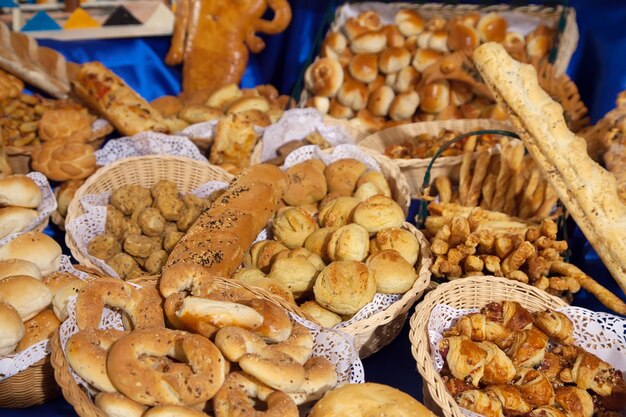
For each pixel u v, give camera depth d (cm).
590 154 120
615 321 82
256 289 79
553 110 93
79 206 106
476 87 139
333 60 147
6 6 143
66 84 141
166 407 61
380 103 144
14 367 73
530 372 76
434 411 74
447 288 86
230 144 122
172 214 104
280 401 62
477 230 96
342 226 93
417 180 122
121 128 127
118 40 153
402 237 92
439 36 144
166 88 160
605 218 89
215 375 62
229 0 150
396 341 96
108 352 66
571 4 152
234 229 93
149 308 74
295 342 71
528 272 92
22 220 98
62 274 85
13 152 120
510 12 148
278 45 164
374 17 153
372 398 65
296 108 141
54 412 77
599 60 146
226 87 144
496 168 115
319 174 111
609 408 75
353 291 83
